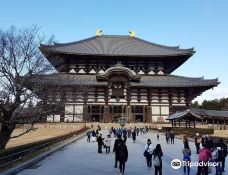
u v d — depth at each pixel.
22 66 30.64
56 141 41.59
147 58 104.94
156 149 19.97
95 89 96.31
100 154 34.03
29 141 51.28
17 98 29.88
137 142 50.53
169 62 107.94
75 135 61.47
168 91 97.94
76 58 103.50
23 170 23.34
